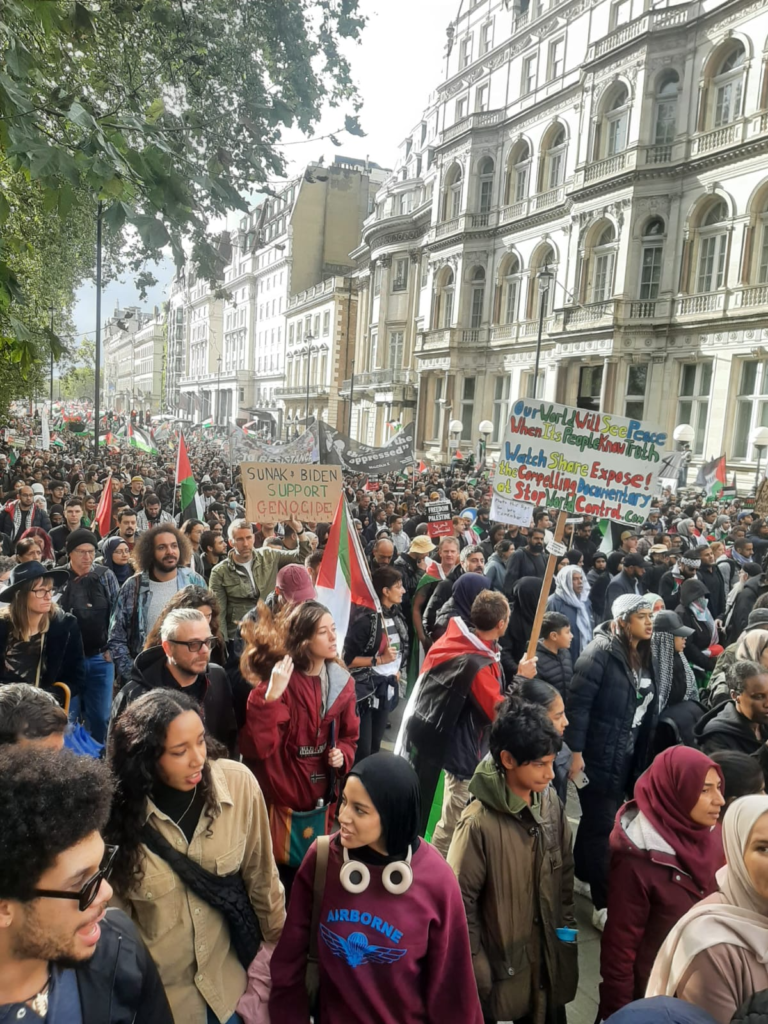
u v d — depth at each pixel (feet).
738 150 79.61
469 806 8.99
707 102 84.43
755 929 6.35
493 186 120.47
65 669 14.24
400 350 155.74
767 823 6.44
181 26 19.02
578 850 13.48
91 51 14.71
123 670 15.39
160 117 12.87
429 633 21.77
